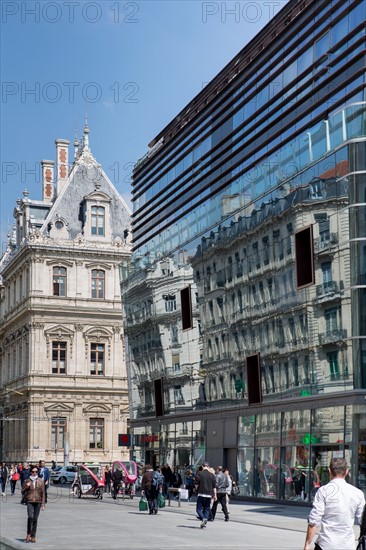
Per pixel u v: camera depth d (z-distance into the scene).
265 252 48.78
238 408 52.03
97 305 98.00
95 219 99.81
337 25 42.22
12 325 105.00
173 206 63.25
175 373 61.97
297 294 45.28
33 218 103.50
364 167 40.41
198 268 57.91
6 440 104.69
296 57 45.91
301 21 46.06
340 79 41.91
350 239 40.94
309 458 43.88
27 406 96.12
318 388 43.41
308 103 44.72
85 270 98.31
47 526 31.30
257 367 49.56
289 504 45.31
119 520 34.56
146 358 67.88
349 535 11.64
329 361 42.59
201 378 57.53
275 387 47.84
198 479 31.30
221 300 54.47
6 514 39.25
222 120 55.16
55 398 95.75
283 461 46.47
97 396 97.19
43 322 96.38
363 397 40.34
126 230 101.50
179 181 62.91
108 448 96.88
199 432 57.78
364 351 40.59
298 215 44.94
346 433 40.97
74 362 96.88
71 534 27.72
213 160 56.34
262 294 49.19
